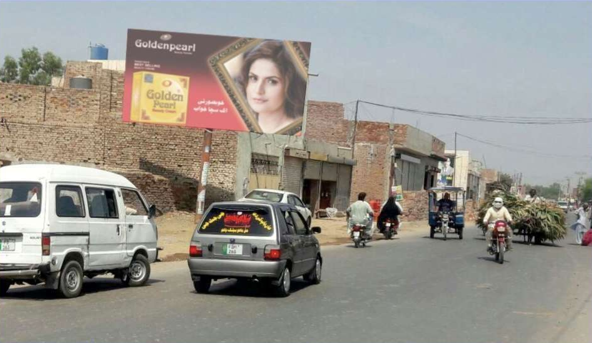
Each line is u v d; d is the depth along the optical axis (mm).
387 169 48312
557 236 28953
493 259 21000
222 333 9000
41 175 11461
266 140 34438
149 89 29141
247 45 29266
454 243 27219
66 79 35719
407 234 32219
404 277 15898
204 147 28906
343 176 44594
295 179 37938
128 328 9156
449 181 63344
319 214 39500
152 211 14141
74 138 30406
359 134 48906
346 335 9164
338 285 14289
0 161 28641
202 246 12320
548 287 15195
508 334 9742
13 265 11023
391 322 10250
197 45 29141
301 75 29391
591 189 141250
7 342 8188
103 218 12570
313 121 48500
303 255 13438
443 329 9875
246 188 32719
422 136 54656
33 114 30344
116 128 30859
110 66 43094
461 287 14508
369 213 24281
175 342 8367
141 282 13617
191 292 12797
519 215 28828
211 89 29141
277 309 11070
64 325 9266
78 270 11883
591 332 10195
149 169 31422
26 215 11211
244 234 12234
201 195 28234
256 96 29203
